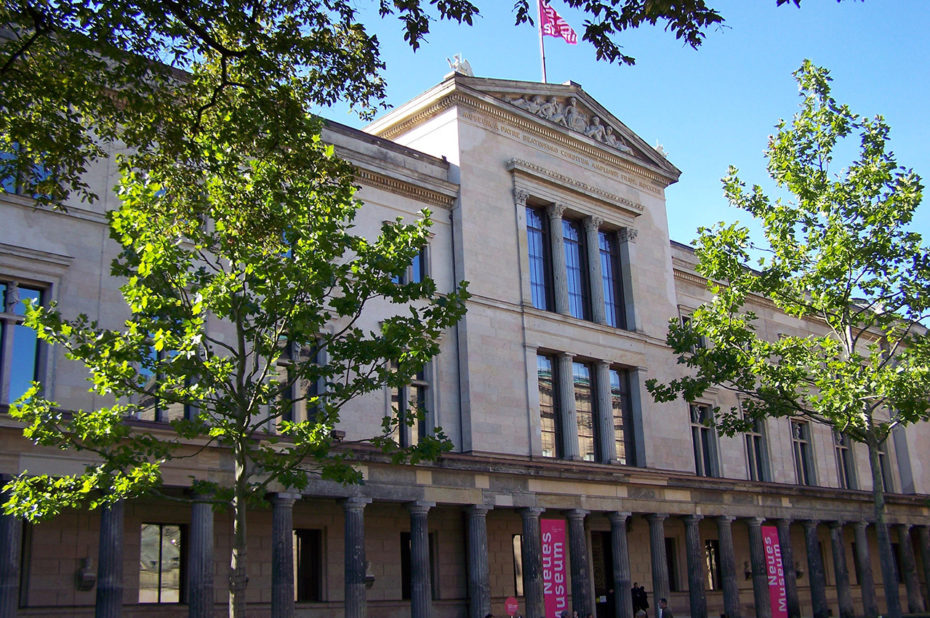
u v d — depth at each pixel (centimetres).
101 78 2497
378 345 2688
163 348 2548
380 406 4338
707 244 4453
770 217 4403
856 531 6675
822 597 6188
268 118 2539
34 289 3469
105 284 3600
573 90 5556
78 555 3494
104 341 2598
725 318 4403
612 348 5384
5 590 2978
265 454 2727
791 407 4369
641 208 5838
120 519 3275
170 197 2711
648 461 5394
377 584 4400
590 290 5450
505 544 4944
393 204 4656
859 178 4272
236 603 2517
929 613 6619
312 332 2623
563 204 5359
